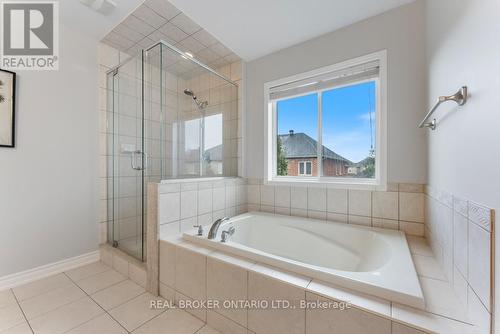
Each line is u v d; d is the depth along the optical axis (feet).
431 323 2.51
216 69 8.98
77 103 6.86
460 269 2.98
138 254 6.26
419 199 5.26
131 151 6.80
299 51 7.13
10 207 5.63
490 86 2.26
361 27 6.00
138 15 6.05
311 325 3.14
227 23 6.25
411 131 5.33
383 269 3.49
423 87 5.17
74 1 5.57
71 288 5.52
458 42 3.11
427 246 4.71
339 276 3.26
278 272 3.65
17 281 5.64
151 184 5.52
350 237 5.71
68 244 6.64
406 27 5.38
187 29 6.59
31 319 4.39
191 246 4.80
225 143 8.27
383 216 5.72
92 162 7.21
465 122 2.86
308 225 6.38
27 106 5.89
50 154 6.30
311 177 7.26
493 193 2.21
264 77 7.94
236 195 7.86
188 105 7.20
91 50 7.16
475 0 2.60
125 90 7.10
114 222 7.31
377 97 5.91
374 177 6.18
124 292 5.37
